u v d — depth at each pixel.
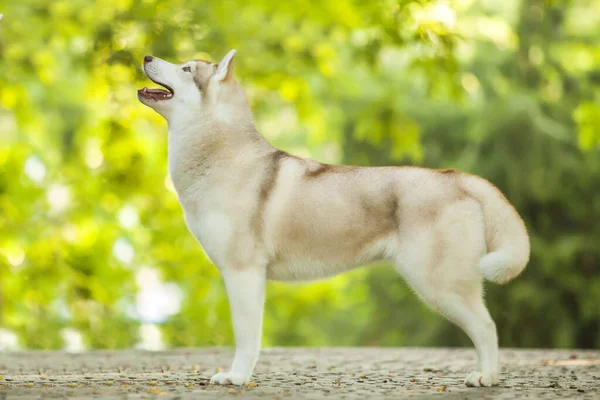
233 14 14.62
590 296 19.98
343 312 26.30
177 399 6.28
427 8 14.19
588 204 20.58
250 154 7.51
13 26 14.48
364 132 15.32
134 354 11.61
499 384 7.43
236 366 7.33
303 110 15.20
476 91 20.42
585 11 21.33
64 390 6.82
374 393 6.79
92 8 14.62
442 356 11.13
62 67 18.03
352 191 7.34
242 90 7.74
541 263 20.12
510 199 20.41
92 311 18.67
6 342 18.28
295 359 10.57
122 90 14.53
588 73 20.94
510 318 20.08
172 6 14.00
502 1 20.67
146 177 16.88
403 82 21.61
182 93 7.58
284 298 20.08
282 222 7.33
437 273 7.13
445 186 7.26
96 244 18.14
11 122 19.89
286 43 14.86
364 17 14.48
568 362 10.11
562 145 20.28
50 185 18.81
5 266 17.36
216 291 19.31
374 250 7.34
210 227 7.38
